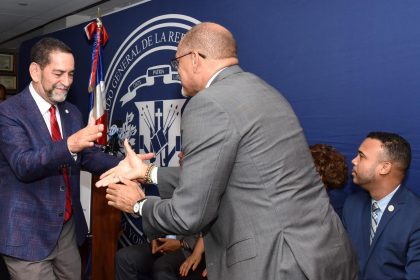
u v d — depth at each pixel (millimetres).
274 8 2545
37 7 4781
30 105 1853
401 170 1802
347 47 2205
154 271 2504
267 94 1273
